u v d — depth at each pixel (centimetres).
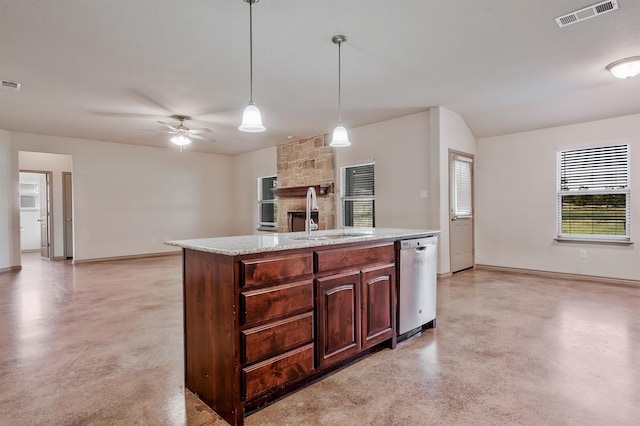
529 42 309
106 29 278
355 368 241
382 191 588
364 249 250
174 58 335
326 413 189
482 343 281
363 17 265
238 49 318
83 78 382
